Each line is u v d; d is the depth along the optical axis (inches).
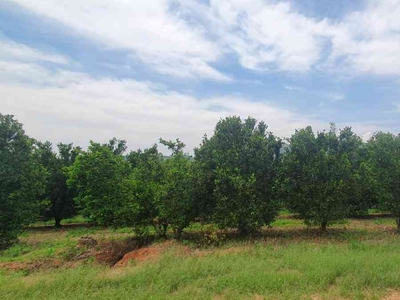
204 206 679.1
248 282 299.0
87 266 429.4
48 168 1092.5
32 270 452.4
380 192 708.0
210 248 539.5
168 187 641.6
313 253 425.1
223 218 636.1
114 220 725.9
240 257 414.0
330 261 364.2
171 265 373.1
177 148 776.3
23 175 692.1
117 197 736.3
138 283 312.0
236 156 648.4
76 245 571.8
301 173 660.7
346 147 705.6
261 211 650.8
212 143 687.1
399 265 347.3
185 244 591.8
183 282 312.8
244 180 616.1
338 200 658.8
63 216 1141.1
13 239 711.1
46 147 1128.2
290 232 740.7
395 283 296.4
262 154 653.9
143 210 698.8
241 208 622.2
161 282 305.9
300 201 666.8
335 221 691.4
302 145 657.0
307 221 682.8
